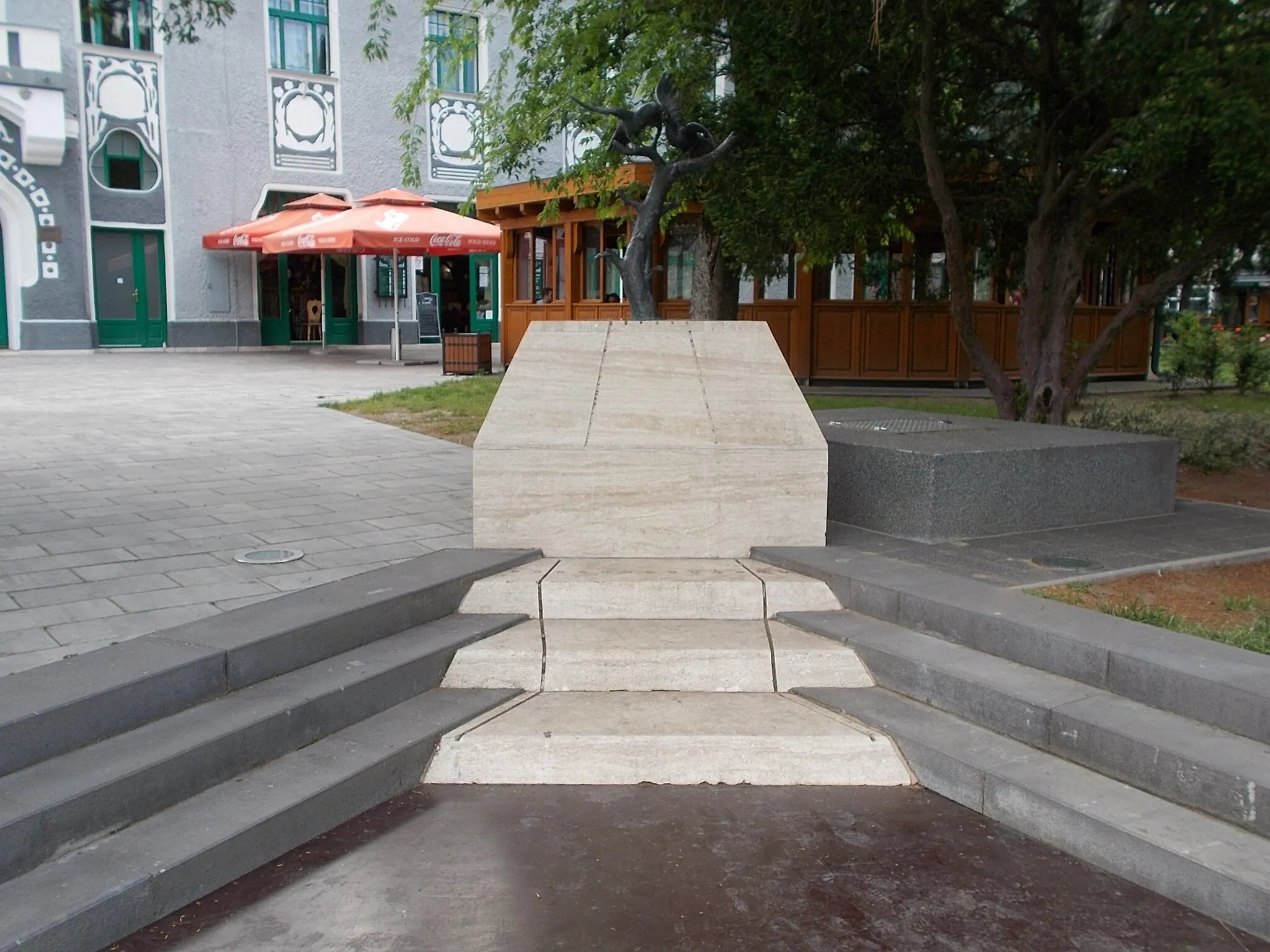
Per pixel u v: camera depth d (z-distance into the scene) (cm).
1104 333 945
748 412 592
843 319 1650
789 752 413
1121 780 374
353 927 314
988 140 1044
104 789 328
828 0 867
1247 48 736
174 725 373
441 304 2777
